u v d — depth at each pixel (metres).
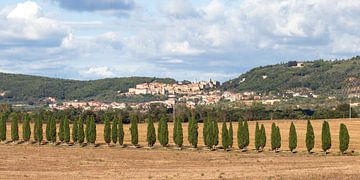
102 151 97.69
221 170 65.31
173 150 103.00
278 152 101.38
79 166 71.38
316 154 97.81
